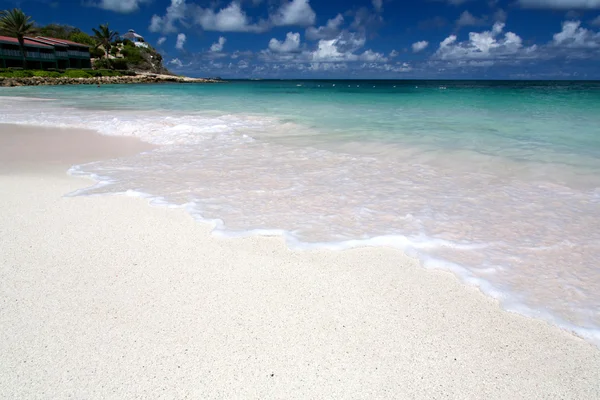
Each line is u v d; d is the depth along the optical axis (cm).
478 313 269
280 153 718
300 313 267
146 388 207
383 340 243
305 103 2006
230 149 755
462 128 1029
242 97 2669
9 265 321
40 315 262
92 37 8038
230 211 435
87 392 204
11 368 219
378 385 211
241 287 295
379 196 482
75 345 236
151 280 303
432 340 244
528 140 852
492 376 218
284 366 223
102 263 326
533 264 328
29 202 462
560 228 396
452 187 520
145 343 238
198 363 224
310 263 329
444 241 365
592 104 1862
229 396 203
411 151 736
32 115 1345
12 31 5391
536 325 258
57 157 698
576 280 306
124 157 696
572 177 573
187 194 490
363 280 305
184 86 5697
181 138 873
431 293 290
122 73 7081
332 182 538
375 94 3059
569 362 228
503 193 498
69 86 4753
